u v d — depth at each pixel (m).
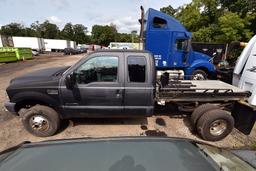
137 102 4.24
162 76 4.78
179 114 5.63
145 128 4.78
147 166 1.43
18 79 4.38
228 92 4.57
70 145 1.65
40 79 4.23
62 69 5.12
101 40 94.00
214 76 9.55
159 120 5.26
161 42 8.77
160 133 4.55
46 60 25.28
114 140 1.74
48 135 4.27
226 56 13.27
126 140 1.75
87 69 4.07
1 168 1.46
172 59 9.00
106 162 1.44
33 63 20.62
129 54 4.14
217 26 22.33
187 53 9.09
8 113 5.57
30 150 1.63
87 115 4.30
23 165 1.44
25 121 4.13
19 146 1.82
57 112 4.26
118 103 4.21
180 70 9.29
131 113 4.32
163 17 8.55
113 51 4.13
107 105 4.21
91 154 1.52
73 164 1.41
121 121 5.09
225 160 1.91
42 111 4.08
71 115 4.27
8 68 15.93
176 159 1.56
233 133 4.71
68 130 4.57
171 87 4.61
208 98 4.56
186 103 4.70
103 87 4.10
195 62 9.33
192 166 1.54
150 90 4.20
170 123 5.11
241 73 5.29
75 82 4.05
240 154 3.42
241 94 4.61
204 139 4.30
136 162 1.46
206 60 9.66
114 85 4.11
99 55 4.07
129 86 4.14
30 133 4.30
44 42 56.22
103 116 4.34
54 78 4.22
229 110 4.80
